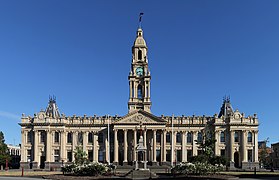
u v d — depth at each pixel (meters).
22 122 148.50
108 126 137.00
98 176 78.25
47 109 151.62
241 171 118.06
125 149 141.50
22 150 147.50
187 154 146.62
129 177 77.25
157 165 139.75
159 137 146.00
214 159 107.69
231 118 144.25
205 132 136.62
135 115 143.25
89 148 147.88
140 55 153.50
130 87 150.62
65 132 148.50
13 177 80.94
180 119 148.25
